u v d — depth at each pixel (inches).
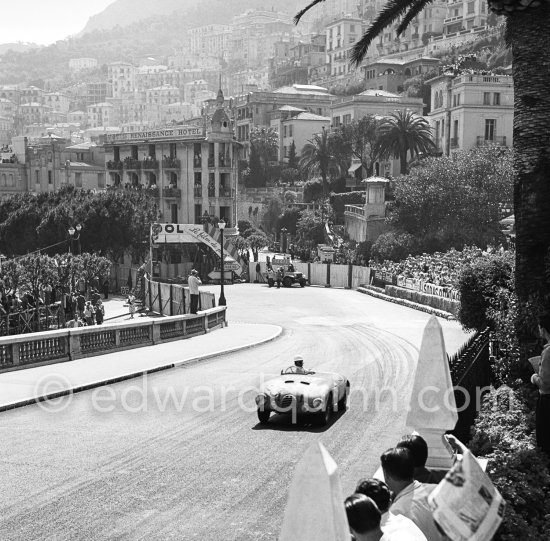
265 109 6560.0
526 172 556.7
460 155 2684.5
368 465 456.1
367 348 1125.1
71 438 529.3
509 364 560.4
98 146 5398.6
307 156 4515.3
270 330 1444.4
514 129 571.8
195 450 494.6
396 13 705.0
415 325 1496.1
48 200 3206.2
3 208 3250.5
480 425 382.0
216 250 2864.2
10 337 840.3
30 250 3095.5
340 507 140.2
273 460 467.8
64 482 421.4
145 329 1156.5
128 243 2960.1
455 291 1610.5
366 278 2578.7
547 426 344.2
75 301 1531.7
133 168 4015.8
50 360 911.0
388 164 4188.0
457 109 3528.5
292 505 141.3
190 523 354.0
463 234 2532.0
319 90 6924.2
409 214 2628.0
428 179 2605.8
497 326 619.2
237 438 530.9
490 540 158.6
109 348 1045.2
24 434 543.2
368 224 3073.3
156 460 468.8
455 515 158.1
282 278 2768.2
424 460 243.9
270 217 4581.7
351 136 4124.0
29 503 384.8
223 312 1578.5
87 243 2935.5
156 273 2977.4
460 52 5836.6
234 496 394.3
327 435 542.3
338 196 3897.6
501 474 292.7
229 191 3900.1
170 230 2837.1
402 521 197.5
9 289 1494.8
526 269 557.9
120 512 370.3
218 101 3885.3
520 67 559.8
